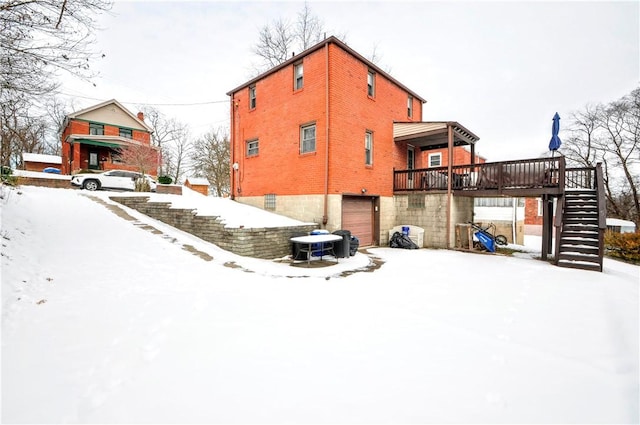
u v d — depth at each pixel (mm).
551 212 10656
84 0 4797
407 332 3420
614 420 1945
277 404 2064
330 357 2785
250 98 13531
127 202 11289
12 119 6645
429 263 8125
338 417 1937
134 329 3252
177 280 5148
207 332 3256
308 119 10773
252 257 7840
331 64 10086
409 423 1893
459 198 11883
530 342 3207
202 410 1980
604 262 10086
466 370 2594
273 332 3320
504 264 8133
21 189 9852
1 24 4488
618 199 23484
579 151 22953
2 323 3133
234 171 14305
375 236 12211
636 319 3977
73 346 2826
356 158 11094
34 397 2061
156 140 37625
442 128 11570
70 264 5188
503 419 1948
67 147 24391
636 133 19734
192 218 9133
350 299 4656
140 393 2148
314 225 9805
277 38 23078
